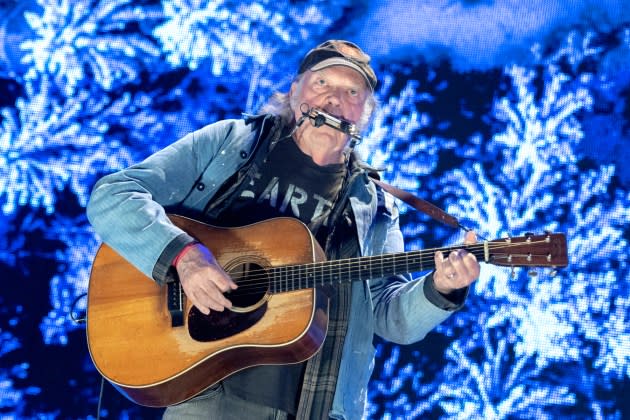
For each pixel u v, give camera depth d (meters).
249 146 9.62
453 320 15.32
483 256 8.40
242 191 9.53
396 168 16.09
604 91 16.34
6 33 16.81
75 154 16.44
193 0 17.06
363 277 8.77
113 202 9.09
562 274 15.37
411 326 9.22
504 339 15.22
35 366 15.49
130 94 16.75
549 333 15.20
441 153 16.19
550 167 16.00
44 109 16.58
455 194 15.94
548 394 15.01
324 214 9.50
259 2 17.08
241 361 8.71
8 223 16.08
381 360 15.24
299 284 8.82
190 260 8.66
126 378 8.78
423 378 15.16
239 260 9.09
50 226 16.12
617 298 15.25
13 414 15.25
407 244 15.67
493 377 15.12
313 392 8.78
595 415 14.94
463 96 16.53
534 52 16.64
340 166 9.58
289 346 8.56
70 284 15.85
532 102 16.38
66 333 15.62
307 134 9.46
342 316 9.07
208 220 9.59
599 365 15.07
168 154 9.58
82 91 16.70
